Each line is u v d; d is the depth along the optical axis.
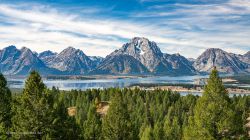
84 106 137.88
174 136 95.06
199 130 29.64
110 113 45.62
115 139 45.12
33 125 33.53
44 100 33.84
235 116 29.27
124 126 45.22
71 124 38.94
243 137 29.33
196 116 30.09
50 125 33.91
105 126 45.84
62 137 35.06
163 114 151.75
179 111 147.25
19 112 33.62
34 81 34.19
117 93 46.25
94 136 65.00
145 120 126.50
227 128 28.84
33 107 33.69
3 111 35.78
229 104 29.86
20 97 34.38
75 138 47.91
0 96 36.06
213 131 29.27
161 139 86.19
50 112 34.03
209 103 29.83
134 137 46.16
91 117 81.25
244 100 144.12
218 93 29.94
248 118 103.19
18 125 33.59
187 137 30.88
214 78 30.45
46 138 32.81
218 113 29.33
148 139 84.19
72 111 145.75
